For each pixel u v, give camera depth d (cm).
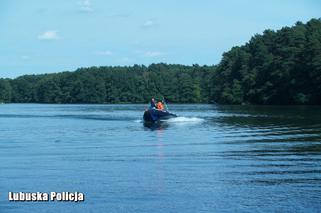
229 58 17562
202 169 2536
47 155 3164
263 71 15000
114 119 7806
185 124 6006
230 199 1928
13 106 19325
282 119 6575
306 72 13450
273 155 2991
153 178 2320
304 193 2002
